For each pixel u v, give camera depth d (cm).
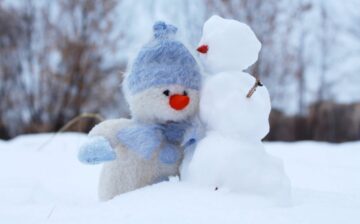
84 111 487
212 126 101
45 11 484
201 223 86
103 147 102
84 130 388
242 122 98
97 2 489
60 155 201
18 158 188
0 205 102
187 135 103
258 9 470
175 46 105
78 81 486
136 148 106
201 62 106
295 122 488
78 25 489
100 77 488
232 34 103
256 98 100
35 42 486
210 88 102
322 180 147
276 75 482
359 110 488
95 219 89
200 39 109
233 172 96
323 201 100
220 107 99
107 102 485
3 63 484
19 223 90
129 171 108
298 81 496
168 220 87
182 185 99
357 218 89
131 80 107
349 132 484
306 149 233
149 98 104
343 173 158
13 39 484
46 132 484
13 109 490
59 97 486
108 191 110
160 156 106
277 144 271
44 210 95
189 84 104
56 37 482
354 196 105
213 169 97
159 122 107
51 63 487
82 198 131
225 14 459
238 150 96
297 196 102
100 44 492
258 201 93
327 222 87
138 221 88
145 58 105
